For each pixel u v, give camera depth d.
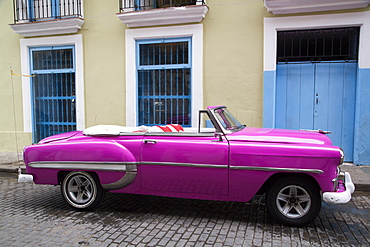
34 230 3.95
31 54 8.80
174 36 7.63
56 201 5.19
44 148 4.70
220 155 4.01
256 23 7.14
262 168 3.87
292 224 3.92
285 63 7.20
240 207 4.77
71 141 4.68
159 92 7.96
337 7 6.59
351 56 6.89
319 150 3.71
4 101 9.03
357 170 6.38
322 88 7.08
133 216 4.42
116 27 8.05
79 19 8.04
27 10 8.76
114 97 8.17
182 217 4.36
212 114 4.27
